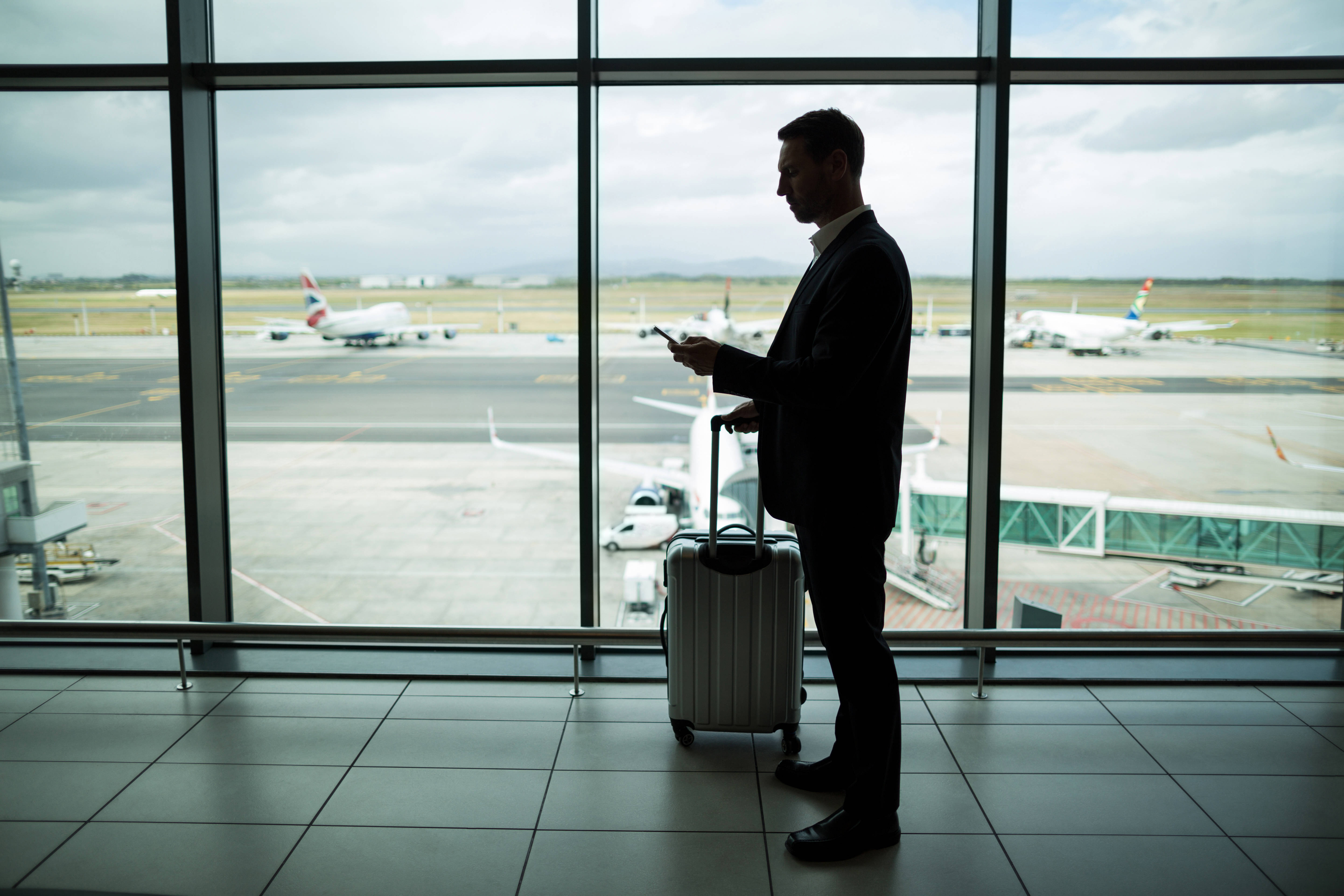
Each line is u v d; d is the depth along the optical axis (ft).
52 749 6.57
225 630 7.40
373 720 7.16
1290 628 9.28
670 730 6.97
